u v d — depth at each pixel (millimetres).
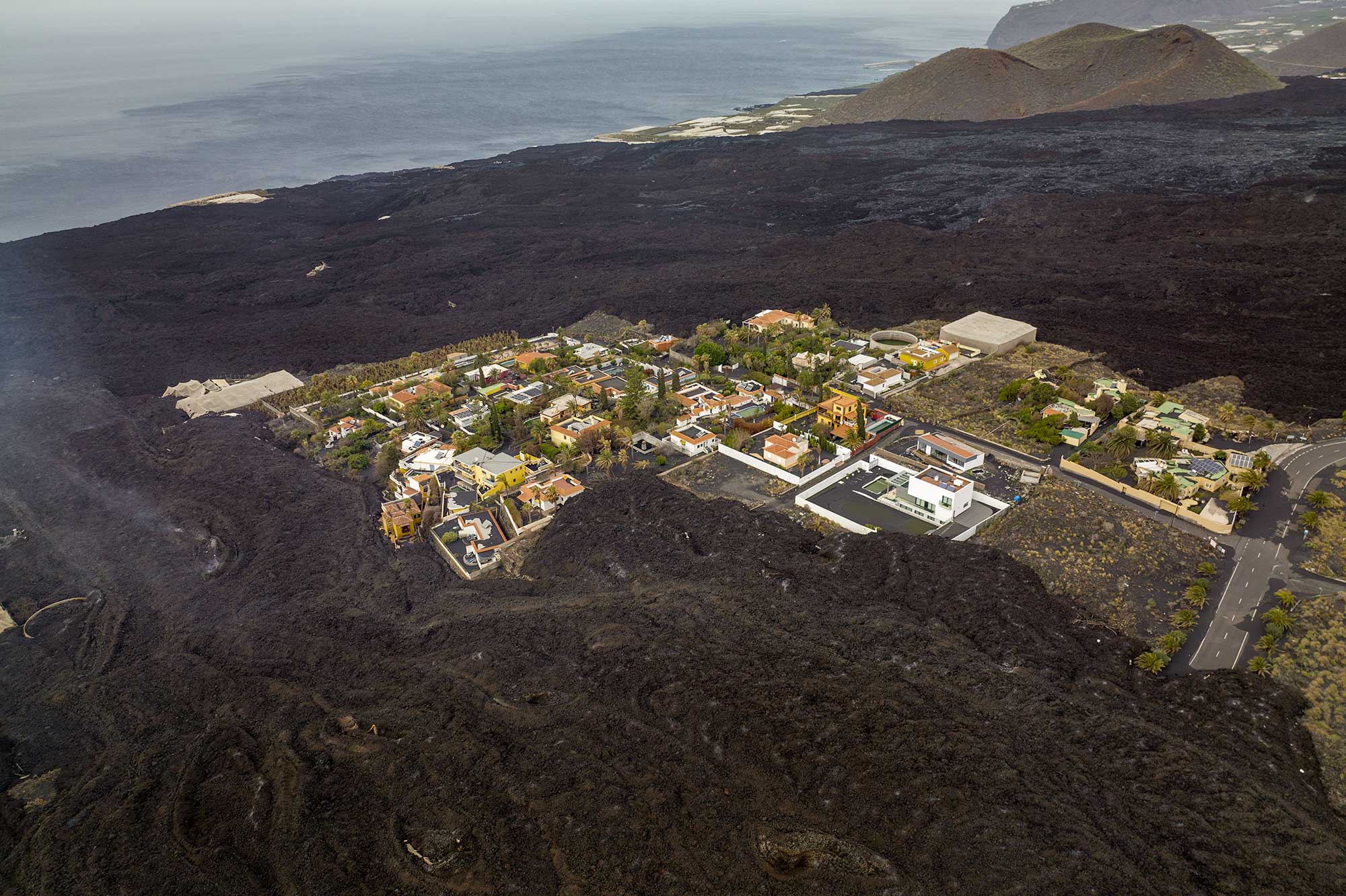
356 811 68438
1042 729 70000
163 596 106562
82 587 110438
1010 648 82188
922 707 72188
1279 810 61375
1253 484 107812
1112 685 76375
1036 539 101250
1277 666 78562
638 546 104062
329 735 77500
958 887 56531
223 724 80688
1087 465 118250
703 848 61531
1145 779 64812
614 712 75625
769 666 78812
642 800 65875
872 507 113250
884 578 94125
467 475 131000
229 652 93625
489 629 92375
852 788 64438
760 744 69375
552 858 62156
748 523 106625
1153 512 106875
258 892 62281
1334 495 106438
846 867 59031
